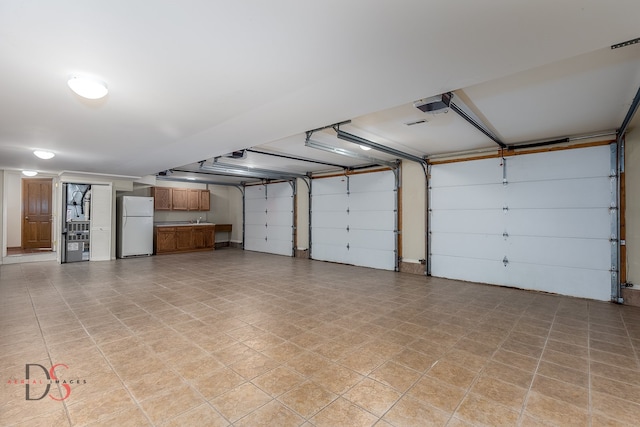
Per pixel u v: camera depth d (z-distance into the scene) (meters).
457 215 5.59
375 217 6.83
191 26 1.66
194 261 7.74
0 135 3.92
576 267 4.43
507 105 3.21
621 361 2.54
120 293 4.59
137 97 2.68
